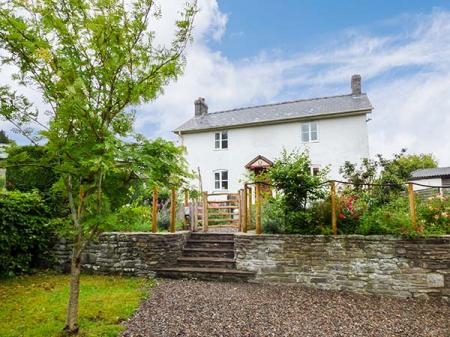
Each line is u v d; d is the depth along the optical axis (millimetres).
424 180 27375
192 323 4352
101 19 3422
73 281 3928
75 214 3887
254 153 18188
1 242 7027
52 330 3990
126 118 4062
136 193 5289
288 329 4250
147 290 6012
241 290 6152
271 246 6879
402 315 4992
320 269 6527
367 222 6504
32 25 3502
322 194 6930
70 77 3441
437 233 6145
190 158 19531
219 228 10602
